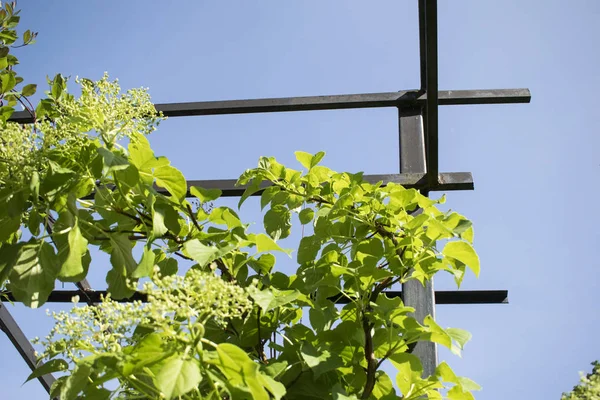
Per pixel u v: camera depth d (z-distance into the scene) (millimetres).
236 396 1287
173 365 1197
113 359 1291
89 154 1692
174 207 1778
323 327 1700
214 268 1500
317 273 1871
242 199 2154
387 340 1752
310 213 2104
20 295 1514
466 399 1672
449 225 1842
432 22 2264
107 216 1757
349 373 1733
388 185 2023
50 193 1639
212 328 1785
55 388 1520
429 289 2195
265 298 1426
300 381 1662
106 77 1729
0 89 2262
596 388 1358
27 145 1624
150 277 1535
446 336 1668
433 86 2375
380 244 1938
